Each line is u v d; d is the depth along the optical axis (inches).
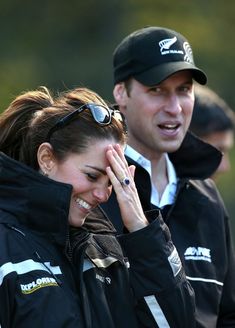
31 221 448.8
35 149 459.5
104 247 470.3
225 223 553.6
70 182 451.5
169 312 465.1
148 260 464.1
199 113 633.6
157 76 528.4
